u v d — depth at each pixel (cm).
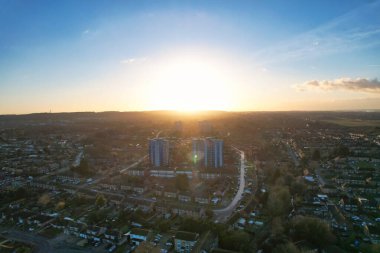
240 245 19588
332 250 19312
